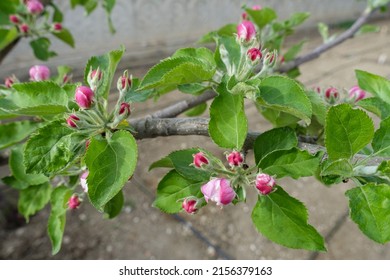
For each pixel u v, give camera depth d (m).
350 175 0.27
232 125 0.29
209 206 0.87
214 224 0.83
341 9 2.49
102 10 1.25
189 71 0.28
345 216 0.85
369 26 0.56
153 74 0.30
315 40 1.95
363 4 2.69
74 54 1.19
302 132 0.36
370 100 0.33
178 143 1.04
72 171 0.33
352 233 0.81
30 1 0.46
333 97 0.38
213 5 1.64
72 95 0.31
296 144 0.30
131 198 0.88
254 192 0.91
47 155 0.28
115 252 0.75
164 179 0.30
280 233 0.28
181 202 0.30
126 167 0.27
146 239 0.79
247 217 0.85
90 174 0.27
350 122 0.27
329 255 0.76
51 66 1.10
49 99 0.31
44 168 0.28
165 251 0.76
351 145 0.27
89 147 0.27
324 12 2.33
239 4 1.74
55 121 0.29
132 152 0.27
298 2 2.09
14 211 0.79
